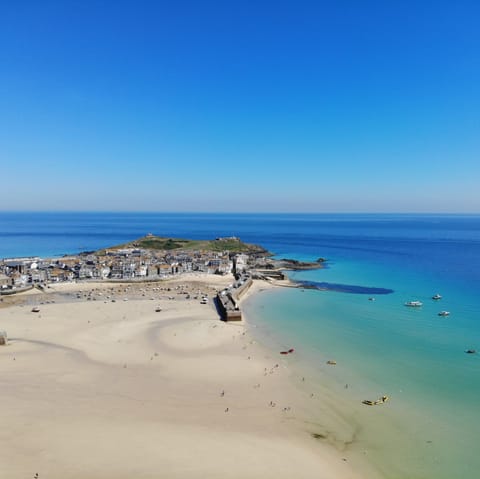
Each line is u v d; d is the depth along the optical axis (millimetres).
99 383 79938
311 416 68438
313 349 102250
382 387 79688
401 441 61188
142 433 60469
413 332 115375
